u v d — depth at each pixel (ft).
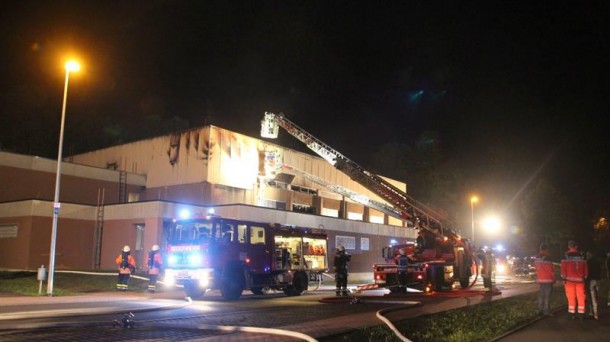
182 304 57.67
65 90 70.79
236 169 133.69
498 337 35.65
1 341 31.81
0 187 117.39
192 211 115.65
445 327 38.55
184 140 134.00
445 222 88.79
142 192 139.13
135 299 64.23
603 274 110.73
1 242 112.88
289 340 32.68
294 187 151.23
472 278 100.12
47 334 34.96
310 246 78.69
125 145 145.59
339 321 42.57
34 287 73.10
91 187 131.13
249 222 69.26
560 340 34.68
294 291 74.59
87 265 115.55
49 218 111.04
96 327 38.58
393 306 56.29
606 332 38.22
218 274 64.54
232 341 32.24
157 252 76.43
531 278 128.67
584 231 214.07
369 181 93.40
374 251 158.92
